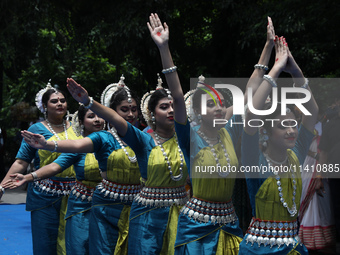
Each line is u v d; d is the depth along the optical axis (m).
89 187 4.71
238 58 11.23
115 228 4.33
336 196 5.70
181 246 3.35
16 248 6.36
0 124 17.03
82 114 4.92
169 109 3.82
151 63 11.25
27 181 4.50
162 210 3.83
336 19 9.41
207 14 11.77
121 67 13.42
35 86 16.08
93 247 4.34
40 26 13.01
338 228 5.74
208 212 3.33
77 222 4.68
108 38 10.61
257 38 10.06
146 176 3.87
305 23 9.56
